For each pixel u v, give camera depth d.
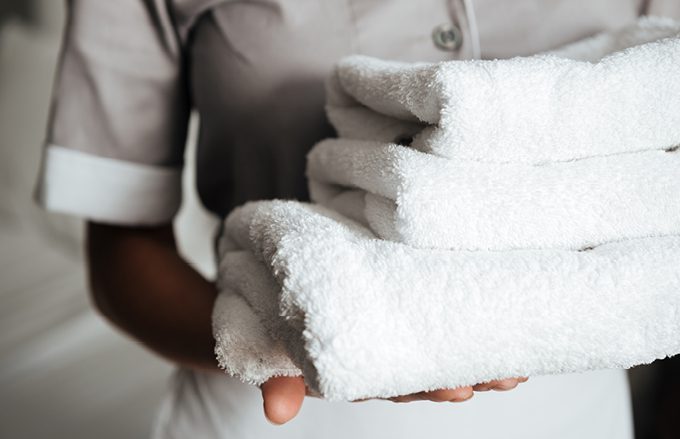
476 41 0.47
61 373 1.10
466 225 0.29
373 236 0.32
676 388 0.85
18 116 1.61
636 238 0.31
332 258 0.28
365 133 0.37
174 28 0.52
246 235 0.37
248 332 0.34
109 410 1.03
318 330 0.27
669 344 0.30
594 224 0.30
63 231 1.49
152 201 0.57
